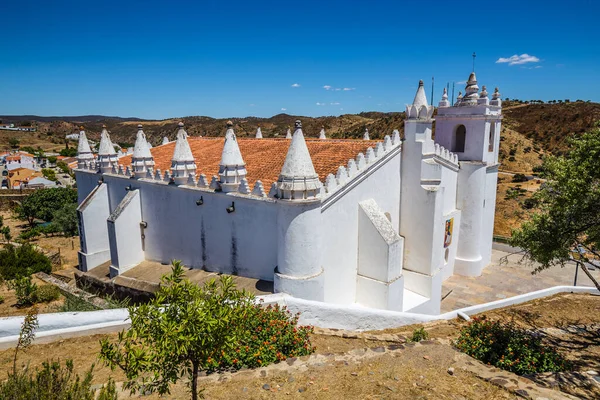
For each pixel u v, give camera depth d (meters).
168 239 24.88
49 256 35.41
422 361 13.62
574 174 14.81
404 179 25.14
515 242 18.34
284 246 18.14
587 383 12.47
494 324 16.41
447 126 32.47
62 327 15.27
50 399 7.94
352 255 21.78
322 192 18.62
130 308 8.15
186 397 10.95
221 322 8.11
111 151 29.55
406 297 24.73
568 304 23.62
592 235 15.65
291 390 11.48
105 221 29.83
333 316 18.36
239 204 20.58
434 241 24.55
